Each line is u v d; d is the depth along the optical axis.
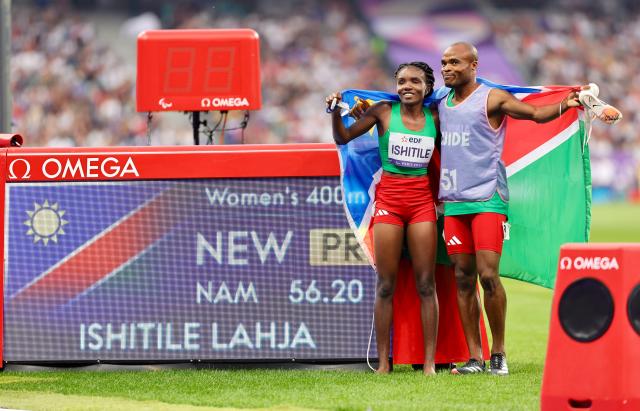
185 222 25.08
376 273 24.94
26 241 25.08
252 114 151.50
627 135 155.38
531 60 169.00
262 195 25.03
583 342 17.38
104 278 25.12
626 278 17.14
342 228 25.03
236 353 25.16
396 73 24.22
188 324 25.16
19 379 24.05
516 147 25.12
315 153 24.92
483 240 23.77
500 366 24.50
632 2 175.25
